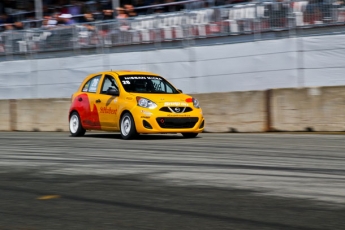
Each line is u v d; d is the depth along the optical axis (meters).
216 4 36.53
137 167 16.00
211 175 14.27
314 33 32.19
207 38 36.12
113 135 28.39
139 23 38.84
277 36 33.44
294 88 27.45
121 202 11.38
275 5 33.38
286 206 10.61
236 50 35.00
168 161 17.05
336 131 26.45
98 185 13.36
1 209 11.09
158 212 10.38
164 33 37.78
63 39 42.19
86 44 41.09
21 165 17.25
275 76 33.53
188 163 16.52
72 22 44.94
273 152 18.72
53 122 35.59
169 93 25.66
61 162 17.61
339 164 15.72
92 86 27.39
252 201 11.10
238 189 12.36
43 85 43.41
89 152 20.06
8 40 45.19
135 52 39.03
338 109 26.39
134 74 26.30
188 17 36.81
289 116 27.61
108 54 40.19
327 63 31.77
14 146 23.53
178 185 13.02
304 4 32.34
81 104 27.55
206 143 22.28
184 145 21.61
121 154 19.12
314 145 20.67
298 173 14.27
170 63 37.62
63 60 42.22
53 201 11.70
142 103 24.11
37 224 9.78
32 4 48.78
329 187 12.38
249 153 18.59
